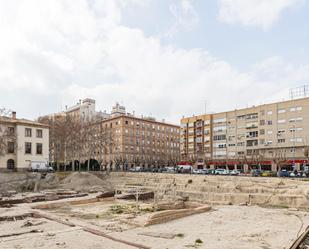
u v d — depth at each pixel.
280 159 65.12
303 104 70.19
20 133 58.53
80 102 122.31
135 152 103.56
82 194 37.12
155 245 13.52
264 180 40.81
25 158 58.78
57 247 13.01
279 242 14.52
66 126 72.44
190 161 91.19
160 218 19.83
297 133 70.69
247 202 32.19
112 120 104.56
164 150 115.56
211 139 91.94
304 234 15.84
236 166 80.25
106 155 101.88
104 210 25.17
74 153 72.25
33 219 20.33
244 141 82.62
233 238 15.43
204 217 22.39
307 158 64.25
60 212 24.19
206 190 40.84
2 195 36.22
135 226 18.02
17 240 14.14
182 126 102.62
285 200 29.88
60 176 56.09
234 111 86.50
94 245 13.38
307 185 34.41
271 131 76.06
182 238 15.21
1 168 55.16
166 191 42.38
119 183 56.34
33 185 48.38
